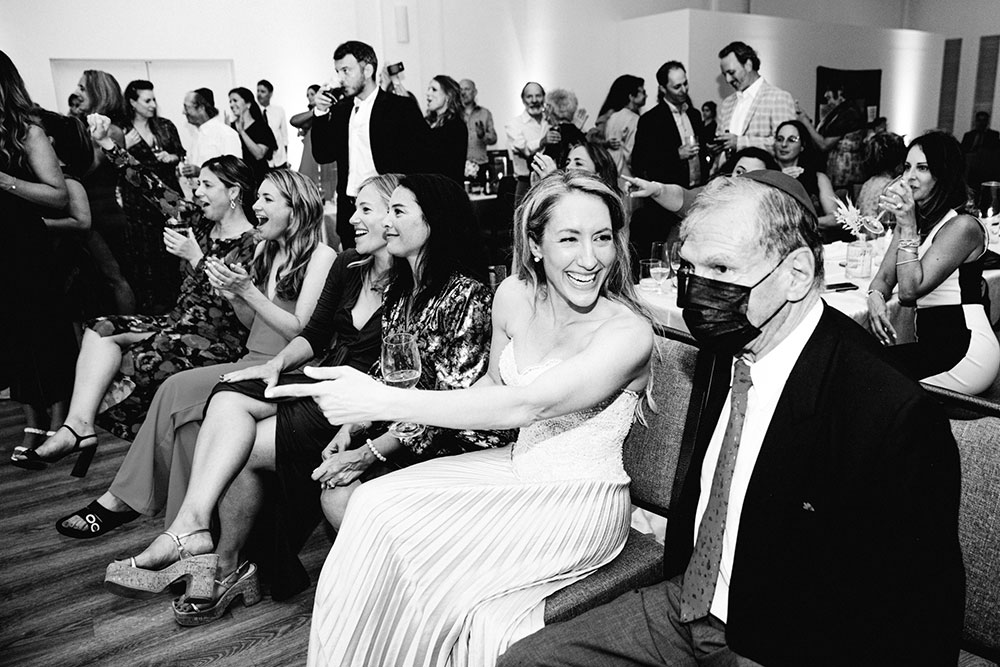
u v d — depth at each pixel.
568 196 1.49
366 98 4.72
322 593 1.61
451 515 1.54
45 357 3.19
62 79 7.12
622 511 1.57
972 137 7.59
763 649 1.16
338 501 2.03
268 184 2.51
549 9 8.95
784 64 9.27
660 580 1.58
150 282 4.31
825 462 1.09
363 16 8.11
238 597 2.28
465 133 5.02
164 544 2.09
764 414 1.17
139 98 5.96
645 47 9.11
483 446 1.89
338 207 5.00
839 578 1.09
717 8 10.12
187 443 2.38
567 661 1.28
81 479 3.19
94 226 4.04
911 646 1.01
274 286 2.63
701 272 1.14
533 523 1.51
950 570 1.00
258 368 2.28
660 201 3.94
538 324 1.67
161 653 2.07
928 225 2.59
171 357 2.66
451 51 8.45
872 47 10.22
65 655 2.07
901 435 1.01
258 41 7.79
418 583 1.44
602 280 1.54
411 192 1.99
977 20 11.54
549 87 9.16
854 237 4.54
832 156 6.90
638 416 1.63
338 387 1.30
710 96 8.83
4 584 2.42
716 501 1.22
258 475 2.22
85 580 2.44
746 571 1.15
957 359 2.53
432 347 1.98
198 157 6.57
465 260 2.06
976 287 2.54
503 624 1.36
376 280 2.35
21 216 3.05
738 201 1.11
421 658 1.40
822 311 1.15
